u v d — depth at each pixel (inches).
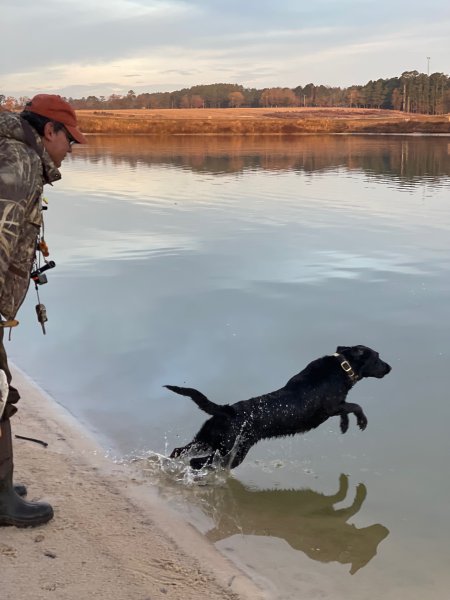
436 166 931.3
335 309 245.1
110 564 98.4
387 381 184.4
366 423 157.5
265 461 146.5
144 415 161.3
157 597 91.0
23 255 96.6
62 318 234.8
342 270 303.6
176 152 1280.8
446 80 5098.4
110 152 1286.9
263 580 101.2
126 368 190.1
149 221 439.5
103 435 150.2
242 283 281.6
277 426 146.8
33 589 90.1
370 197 565.6
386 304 250.8
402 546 113.6
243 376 184.9
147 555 102.7
